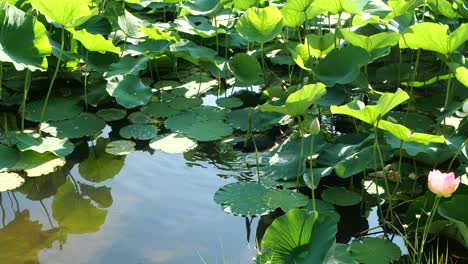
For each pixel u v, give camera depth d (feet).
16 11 10.23
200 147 11.03
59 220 8.72
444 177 6.98
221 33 15.17
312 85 8.74
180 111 12.38
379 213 9.13
